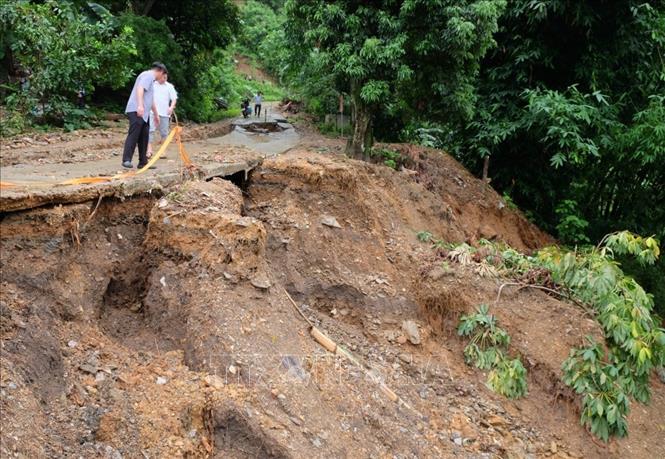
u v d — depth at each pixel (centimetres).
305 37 1045
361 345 693
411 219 936
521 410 681
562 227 1242
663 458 690
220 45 2378
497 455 608
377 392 591
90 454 420
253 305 575
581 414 669
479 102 1284
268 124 2109
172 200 639
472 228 1114
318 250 766
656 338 690
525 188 1346
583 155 1134
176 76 1962
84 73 1451
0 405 404
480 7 978
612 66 1267
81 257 571
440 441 589
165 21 2156
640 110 1232
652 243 739
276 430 473
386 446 539
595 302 741
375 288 760
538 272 799
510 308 753
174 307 571
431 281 775
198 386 493
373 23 1032
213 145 1357
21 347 456
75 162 948
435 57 1055
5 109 1429
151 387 486
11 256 512
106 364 500
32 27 1348
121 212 630
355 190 848
